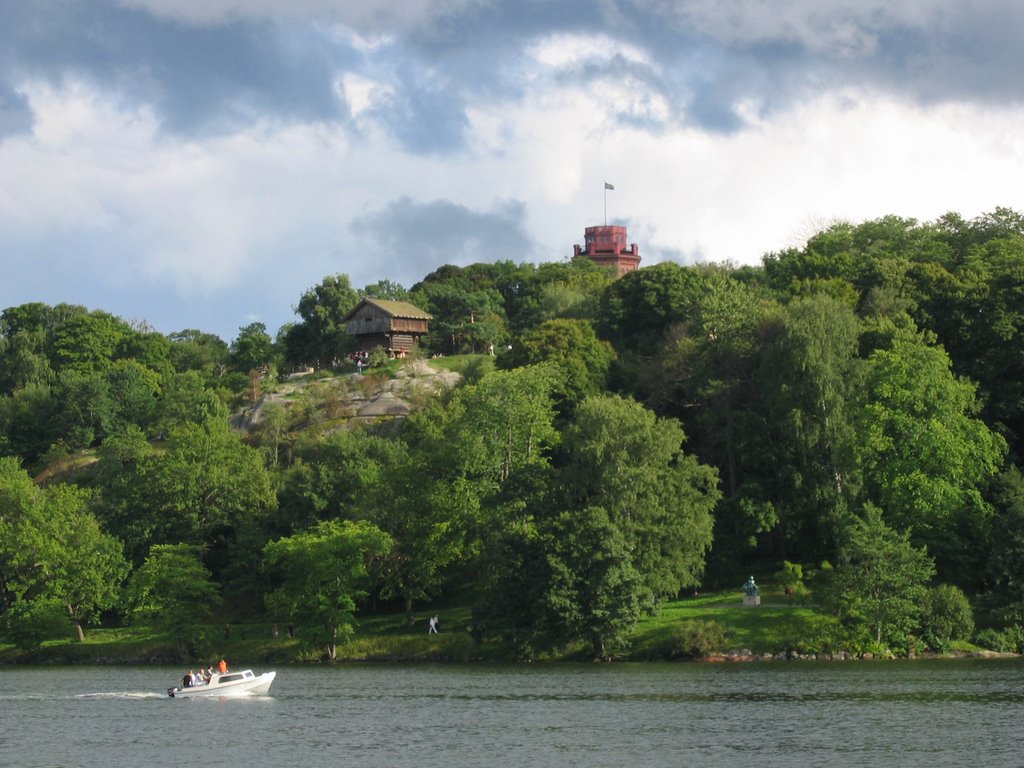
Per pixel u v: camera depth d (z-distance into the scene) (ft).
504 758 523.70
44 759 542.98
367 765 515.09
